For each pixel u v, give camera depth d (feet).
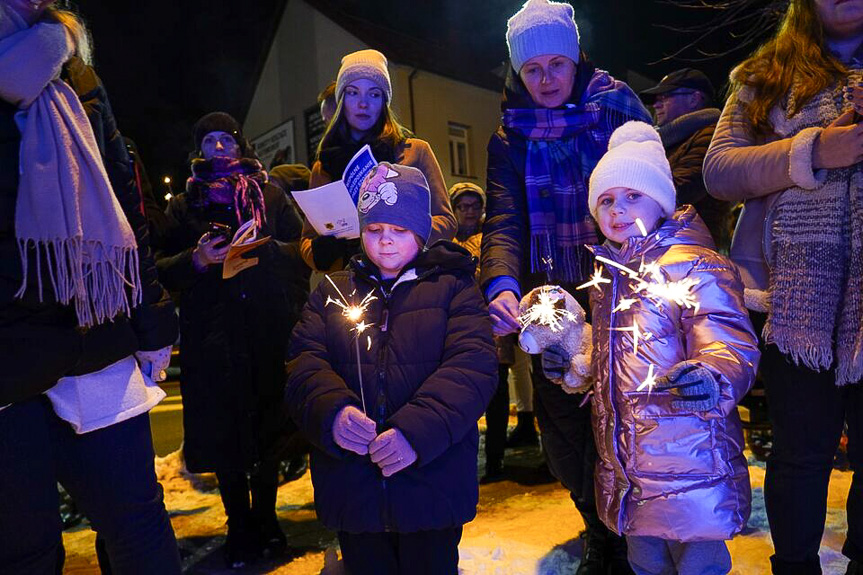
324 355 7.05
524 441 16.70
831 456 6.84
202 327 9.97
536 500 11.93
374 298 7.10
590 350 7.47
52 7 5.89
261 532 10.09
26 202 5.21
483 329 6.84
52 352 5.36
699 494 6.28
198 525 12.01
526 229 8.99
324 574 7.45
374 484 6.40
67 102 5.62
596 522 8.16
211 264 9.96
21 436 5.40
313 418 6.40
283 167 14.70
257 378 9.97
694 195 9.59
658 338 6.68
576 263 8.56
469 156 50.88
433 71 47.93
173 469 15.43
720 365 6.05
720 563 6.69
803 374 6.75
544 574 8.42
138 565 6.06
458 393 6.32
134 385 6.13
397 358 6.73
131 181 6.42
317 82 51.70
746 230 7.47
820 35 6.93
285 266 10.59
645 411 6.52
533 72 8.87
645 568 7.00
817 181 6.49
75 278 5.43
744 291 7.17
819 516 6.84
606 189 7.27
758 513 9.78
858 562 6.77
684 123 10.30
